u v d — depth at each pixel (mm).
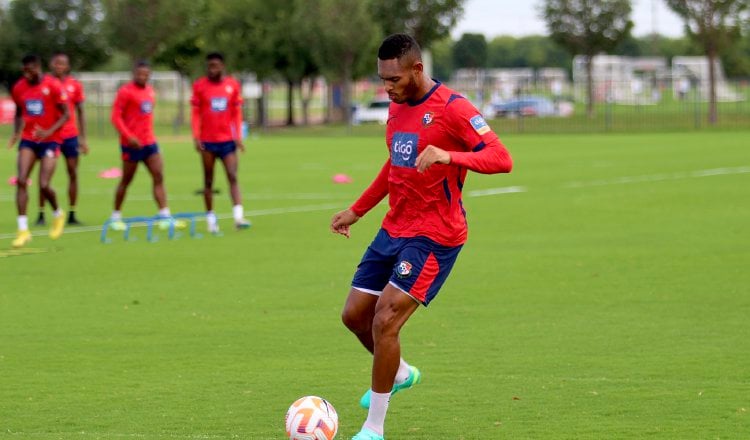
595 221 25484
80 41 86938
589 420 10000
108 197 32875
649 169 40812
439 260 9562
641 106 101562
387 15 85688
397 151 9664
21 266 19594
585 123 80188
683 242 21688
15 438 9539
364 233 23922
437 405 10602
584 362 12203
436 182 9484
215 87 23547
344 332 14000
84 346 13273
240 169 44000
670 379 11422
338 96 102812
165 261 20094
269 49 84188
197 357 12680
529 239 22484
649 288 16719
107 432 9734
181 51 90812
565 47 89312
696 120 73062
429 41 86688
